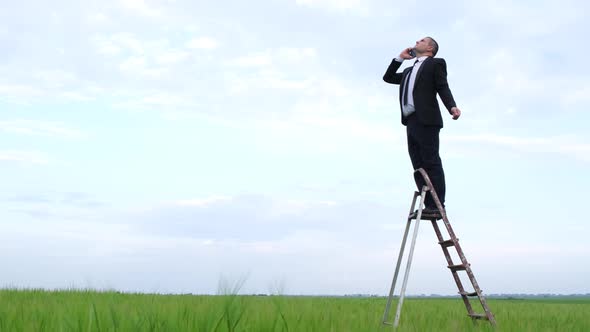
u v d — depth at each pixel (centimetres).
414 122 645
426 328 496
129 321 322
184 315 331
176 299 669
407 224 638
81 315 325
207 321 302
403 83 671
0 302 559
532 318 668
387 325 544
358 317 514
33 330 321
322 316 429
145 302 554
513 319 617
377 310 751
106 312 336
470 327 517
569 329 552
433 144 634
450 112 627
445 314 698
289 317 371
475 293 591
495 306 1038
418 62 666
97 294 675
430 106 634
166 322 311
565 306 1169
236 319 304
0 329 325
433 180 632
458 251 572
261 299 398
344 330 383
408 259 565
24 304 522
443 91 628
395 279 632
